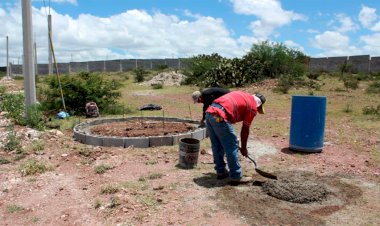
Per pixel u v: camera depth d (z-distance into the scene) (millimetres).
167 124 10094
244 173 6285
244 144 5840
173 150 7734
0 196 5480
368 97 17266
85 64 58562
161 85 26281
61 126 10375
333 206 4984
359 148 8031
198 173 6289
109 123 10469
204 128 9016
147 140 8008
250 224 4438
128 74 45000
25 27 10133
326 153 7656
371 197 5320
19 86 26344
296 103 7711
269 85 21469
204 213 4723
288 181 5594
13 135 8203
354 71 36031
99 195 5383
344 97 17297
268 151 7773
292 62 24328
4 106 11570
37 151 7656
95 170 6445
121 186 5609
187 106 15641
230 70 23797
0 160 7016
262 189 5539
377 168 6688
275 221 4516
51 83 13281
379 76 29844
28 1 10070
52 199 5336
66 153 7539
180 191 5445
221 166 5934
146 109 14578
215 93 6117
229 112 5531
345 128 10156
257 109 5867
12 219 4785
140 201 5062
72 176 6258
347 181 6004
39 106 11086
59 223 4625
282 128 10203
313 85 21188
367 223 4508
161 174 6188
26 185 5859
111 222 4539
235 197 5227
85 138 8352
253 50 24734
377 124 10648
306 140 7625
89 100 13406
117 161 6973
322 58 41938
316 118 7566
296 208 4902
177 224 4438
